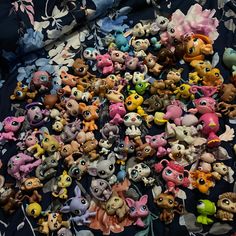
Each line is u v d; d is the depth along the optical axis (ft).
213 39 3.67
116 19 3.92
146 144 3.15
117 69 3.60
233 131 3.21
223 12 3.80
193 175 3.05
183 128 3.19
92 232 2.94
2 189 3.10
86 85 3.52
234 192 3.01
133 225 2.96
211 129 3.16
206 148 3.15
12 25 3.61
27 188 3.06
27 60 3.76
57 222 2.96
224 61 3.51
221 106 3.29
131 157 3.19
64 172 3.13
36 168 3.18
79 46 3.80
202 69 3.46
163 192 3.02
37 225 3.00
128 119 3.25
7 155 3.28
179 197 2.99
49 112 3.43
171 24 3.71
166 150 3.13
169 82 3.41
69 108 3.37
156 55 3.65
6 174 3.21
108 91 3.44
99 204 3.03
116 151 3.18
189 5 3.91
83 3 3.83
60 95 3.47
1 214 3.07
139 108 3.35
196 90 3.37
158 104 3.32
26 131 3.38
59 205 3.05
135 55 3.63
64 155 3.19
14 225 3.02
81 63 3.61
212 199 2.99
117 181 3.09
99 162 3.11
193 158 3.12
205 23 3.72
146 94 3.47
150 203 2.99
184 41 3.60
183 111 3.34
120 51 3.67
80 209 2.96
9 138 3.32
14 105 3.52
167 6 3.93
